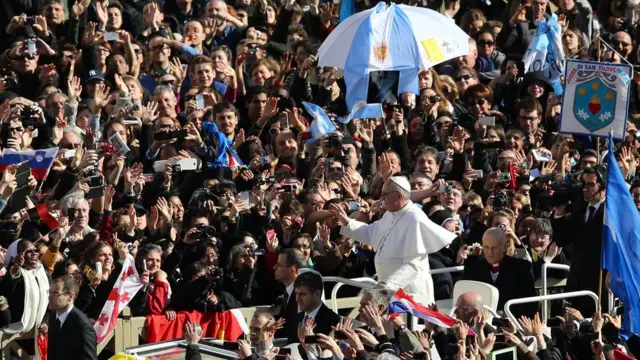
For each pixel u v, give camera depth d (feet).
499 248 174.91
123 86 211.61
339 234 185.68
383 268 167.32
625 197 174.81
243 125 229.04
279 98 224.94
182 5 260.83
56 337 154.92
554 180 204.03
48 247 173.37
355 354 143.95
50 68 224.74
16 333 163.73
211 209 185.57
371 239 169.17
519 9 263.90
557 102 238.89
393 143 219.20
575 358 160.86
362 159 213.66
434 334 156.35
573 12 277.03
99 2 241.76
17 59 225.76
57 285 154.51
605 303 181.27
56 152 188.14
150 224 184.96
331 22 263.49
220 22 254.88
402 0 263.90
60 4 248.52
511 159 209.97
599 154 216.54
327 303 175.42
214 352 150.82
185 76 233.96
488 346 150.71
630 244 173.78
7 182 178.81
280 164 209.15
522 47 263.08
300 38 251.80
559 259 192.85
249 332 166.30
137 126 212.23
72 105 208.13
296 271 169.07
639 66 249.96
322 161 201.05
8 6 252.01
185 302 171.12
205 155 203.21
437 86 237.86
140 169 190.80
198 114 212.43
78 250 172.45
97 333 163.43
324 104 233.76
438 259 184.14
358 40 226.38
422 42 227.40
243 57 233.14
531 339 158.20
